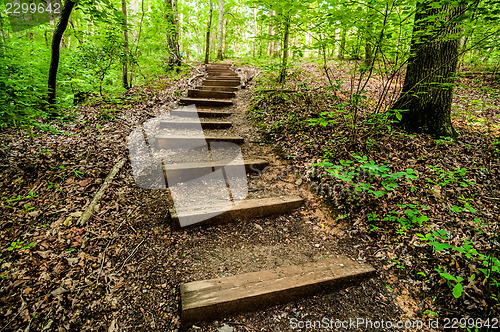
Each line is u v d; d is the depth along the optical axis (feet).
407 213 7.50
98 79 20.18
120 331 5.55
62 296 6.15
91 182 9.87
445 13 7.06
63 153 11.39
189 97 19.84
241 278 6.53
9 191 9.22
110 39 18.51
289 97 18.44
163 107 17.67
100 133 13.69
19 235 7.70
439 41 11.10
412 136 11.96
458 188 8.91
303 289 6.36
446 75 11.45
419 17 10.10
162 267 7.06
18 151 11.40
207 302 5.74
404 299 6.31
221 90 21.98
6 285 6.32
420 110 12.23
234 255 7.61
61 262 6.97
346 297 6.49
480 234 7.27
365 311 6.15
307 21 10.40
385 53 9.84
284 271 6.81
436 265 6.72
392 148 11.11
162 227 8.41
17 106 10.03
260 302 6.10
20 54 14.52
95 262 7.06
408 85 12.48
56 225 8.05
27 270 6.70
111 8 13.75
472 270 6.27
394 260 7.20
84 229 7.98
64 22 13.57
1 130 13.32
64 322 5.66
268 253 7.74
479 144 11.52
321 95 18.30
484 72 25.94
